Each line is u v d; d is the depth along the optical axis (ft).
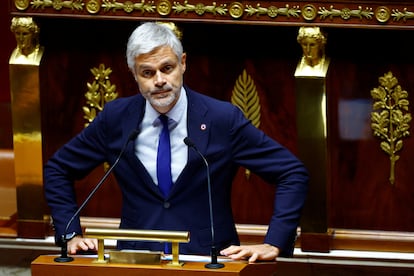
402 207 48.14
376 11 45.37
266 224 49.47
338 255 47.75
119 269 31.76
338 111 47.83
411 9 45.14
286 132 48.52
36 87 48.49
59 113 49.78
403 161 47.78
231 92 48.75
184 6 46.70
